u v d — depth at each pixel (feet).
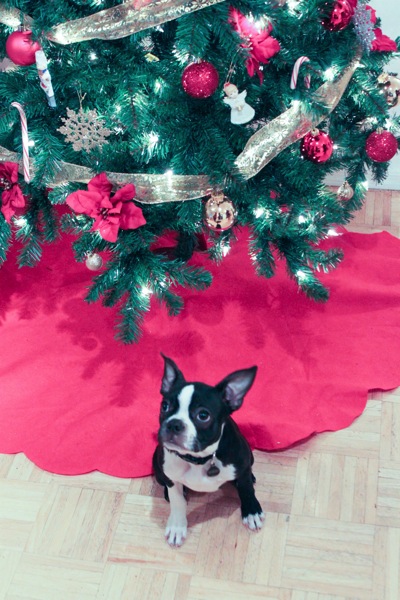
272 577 6.67
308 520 7.08
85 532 7.11
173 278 7.58
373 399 8.12
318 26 7.18
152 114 7.18
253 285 9.31
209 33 6.41
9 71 7.38
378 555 6.77
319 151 7.32
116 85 6.88
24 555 6.94
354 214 10.55
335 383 8.18
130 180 7.04
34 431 7.91
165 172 7.38
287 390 8.17
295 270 7.97
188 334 8.85
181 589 6.63
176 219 7.92
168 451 6.33
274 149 7.13
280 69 7.28
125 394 8.26
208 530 7.07
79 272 9.69
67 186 7.41
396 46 7.62
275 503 7.24
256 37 6.41
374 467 7.48
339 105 7.94
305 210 7.83
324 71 7.12
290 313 9.01
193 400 5.98
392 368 8.32
